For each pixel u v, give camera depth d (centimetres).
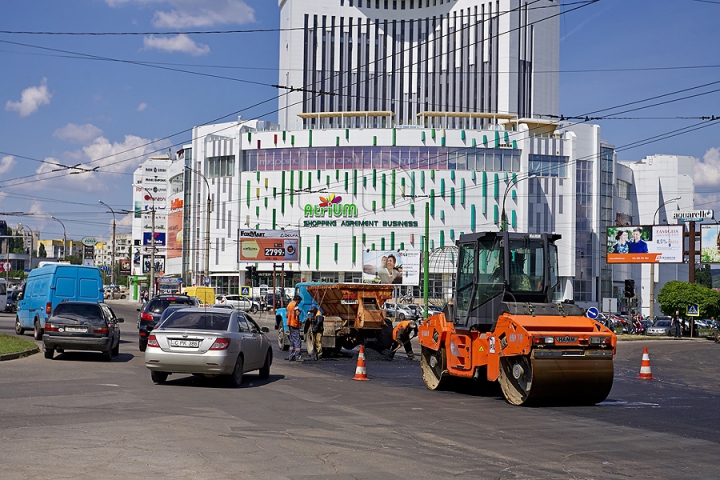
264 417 1251
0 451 913
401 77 11869
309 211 9212
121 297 14025
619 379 2273
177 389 1630
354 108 11919
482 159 9062
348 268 9106
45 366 2094
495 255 1689
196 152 10169
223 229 9631
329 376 2112
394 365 2602
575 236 9150
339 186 9156
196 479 797
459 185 8994
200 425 1141
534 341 1470
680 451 1034
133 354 2666
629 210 10588
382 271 8038
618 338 5706
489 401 1597
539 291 1669
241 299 7838
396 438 1087
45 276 3111
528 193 9038
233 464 876
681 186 11331
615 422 1304
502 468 902
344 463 903
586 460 962
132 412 1259
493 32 11212
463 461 937
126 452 924
